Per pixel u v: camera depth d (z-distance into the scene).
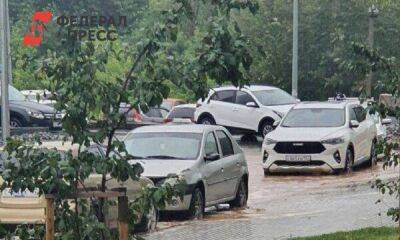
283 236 28.09
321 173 50.53
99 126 14.62
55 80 14.61
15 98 67.50
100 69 14.44
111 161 14.62
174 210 33.09
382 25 90.44
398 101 22.33
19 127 64.56
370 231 27.77
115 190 14.73
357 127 52.38
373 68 21.98
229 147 38.31
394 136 24.66
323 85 93.31
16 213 27.75
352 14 91.75
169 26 14.38
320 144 50.34
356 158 51.91
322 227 29.95
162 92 14.42
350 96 91.44
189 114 78.00
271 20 94.81
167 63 14.32
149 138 36.31
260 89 72.81
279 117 70.31
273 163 50.91
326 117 52.69
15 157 14.67
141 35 14.49
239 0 14.44
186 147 35.75
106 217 15.06
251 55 14.20
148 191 14.75
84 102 14.41
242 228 30.41
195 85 14.28
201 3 14.53
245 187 39.16
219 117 73.12
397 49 90.62
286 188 45.41
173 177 15.24
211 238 28.23
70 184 14.55
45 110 66.75
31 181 14.57
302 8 93.81
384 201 36.69
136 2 104.00
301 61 94.38
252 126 71.62
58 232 14.62
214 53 14.02
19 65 14.98
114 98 14.48
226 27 14.15
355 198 39.19
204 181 34.84
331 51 92.44
